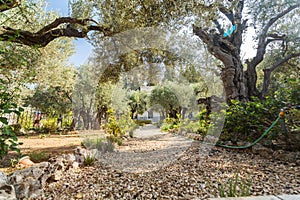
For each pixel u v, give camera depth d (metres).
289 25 7.30
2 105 1.66
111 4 3.58
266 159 3.38
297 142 3.40
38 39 3.66
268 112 4.04
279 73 8.15
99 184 2.37
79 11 3.96
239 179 2.43
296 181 2.31
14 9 3.39
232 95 5.69
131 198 1.99
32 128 8.52
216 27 6.39
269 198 1.14
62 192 2.14
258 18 6.88
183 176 2.61
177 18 3.76
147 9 3.52
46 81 6.62
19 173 2.10
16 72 2.97
